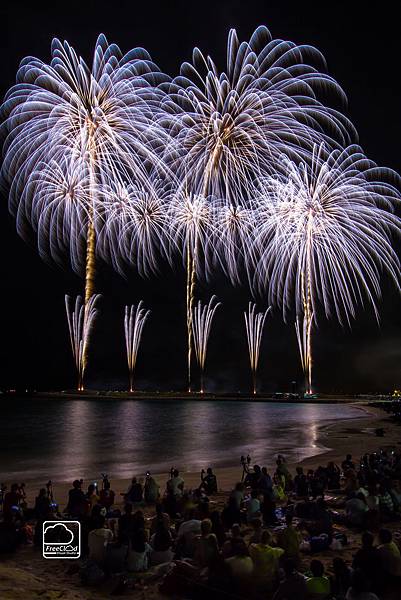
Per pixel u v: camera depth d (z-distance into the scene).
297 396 93.69
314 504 15.05
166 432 48.78
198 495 17.34
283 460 22.17
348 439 41.06
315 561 9.18
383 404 73.12
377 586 9.33
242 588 9.41
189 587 9.71
